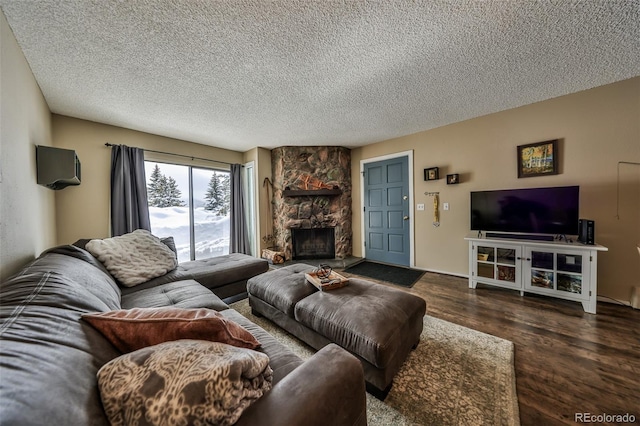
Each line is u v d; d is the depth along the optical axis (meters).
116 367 0.59
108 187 2.99
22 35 1.47
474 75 2.07
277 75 2.00
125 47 1.62
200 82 2.09
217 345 0.68
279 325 1.86
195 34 1.51
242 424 0.58
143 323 0.77
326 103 2.55
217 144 4.05
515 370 1.43
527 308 2.25
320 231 4.55
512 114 2.80
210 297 1.67
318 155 4.35
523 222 2.59
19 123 1.50
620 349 1.60
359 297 1.59
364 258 4.35
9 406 0.41
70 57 1.71
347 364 0.82
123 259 1.89
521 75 2.08
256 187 4.35
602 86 2.29
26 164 1.60
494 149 2.94
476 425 1.09
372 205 4.25
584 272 2.14
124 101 2.41
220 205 4.31
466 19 1.44
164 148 3.54
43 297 0.82
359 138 3.89
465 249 3.24
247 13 1.36
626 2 1.31
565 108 2.49
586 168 2.39
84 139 2.83
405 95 2.42
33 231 1.70
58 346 0.61
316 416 0.64
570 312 2.14
